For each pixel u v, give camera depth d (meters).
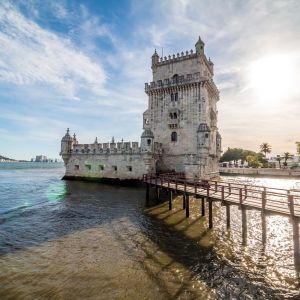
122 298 9.33
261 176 77.00
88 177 46.00
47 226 18.64
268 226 19.27
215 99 52.56
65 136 49.28
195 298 9.38
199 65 43.69
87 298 9.33
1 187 44.69
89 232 17.20
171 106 43.88
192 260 12.70
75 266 11.93
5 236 16.28
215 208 25.39
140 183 39.19
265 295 9.66
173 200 29.17
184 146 41.97
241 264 12.28
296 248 12.95
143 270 11.53
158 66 47.75
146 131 39.31
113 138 45.91
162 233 17.05
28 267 11.81
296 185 50.53
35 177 71.62
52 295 9.52
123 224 19.17
